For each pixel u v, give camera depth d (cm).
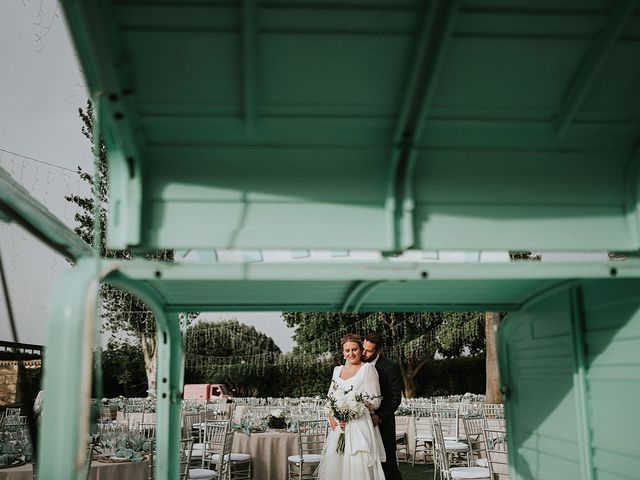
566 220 185
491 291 245
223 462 607
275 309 259
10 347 386
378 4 148
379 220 180
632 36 159
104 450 446
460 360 2320
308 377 2506
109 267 161
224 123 170
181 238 175
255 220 177
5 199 151
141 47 153
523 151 184
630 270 174
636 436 189
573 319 223
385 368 438
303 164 179
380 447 411
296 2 146
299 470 657
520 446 279
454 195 184
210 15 147
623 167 189
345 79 163
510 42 158
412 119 173
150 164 177
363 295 223
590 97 175
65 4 145
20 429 544
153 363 1884
